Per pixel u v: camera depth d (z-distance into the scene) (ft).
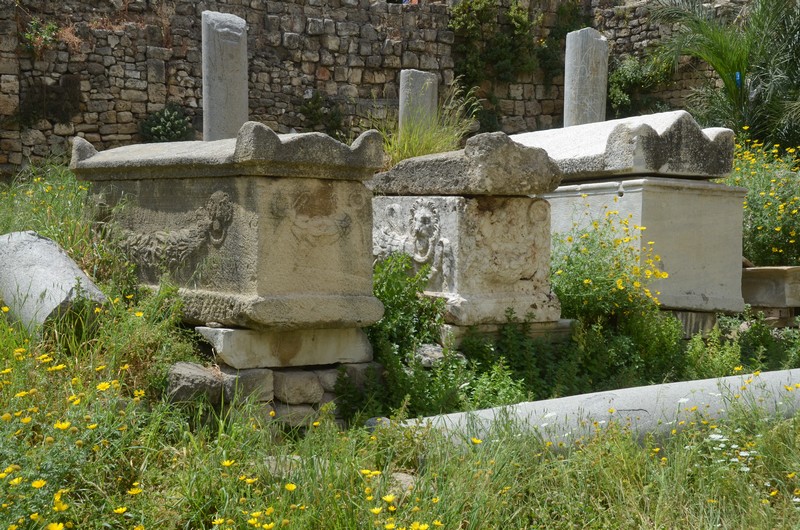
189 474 9.61
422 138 26.40
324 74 47.47
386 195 18.42
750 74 40.68
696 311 19.95
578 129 23.17
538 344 16.44
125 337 12.90
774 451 11.32
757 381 13.37
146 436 10.64
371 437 11.22
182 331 14.01
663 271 19.36
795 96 39.81
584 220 20.40
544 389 15.39
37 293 13.66
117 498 9.32
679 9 44.32
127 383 12.57
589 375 16.39
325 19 47.16
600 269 18.19
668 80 52.70
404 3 51.78
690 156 19.88
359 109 48.08
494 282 16.44
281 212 13.10
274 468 10.24
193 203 14.30
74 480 9.14
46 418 10.29
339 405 13.83
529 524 9.96
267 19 45.96
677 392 12.84
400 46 49.06
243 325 13.08
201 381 12.53
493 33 51.70
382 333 15.14
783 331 21.48
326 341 13.97
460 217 16.05
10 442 9.17
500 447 10.58
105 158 16.55
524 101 53.52
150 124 42.29
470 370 15.25
